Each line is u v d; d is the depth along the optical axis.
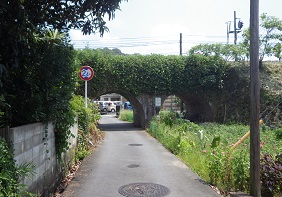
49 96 5.06
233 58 21.97
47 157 5.09
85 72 11.16
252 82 4.97
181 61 20.44
